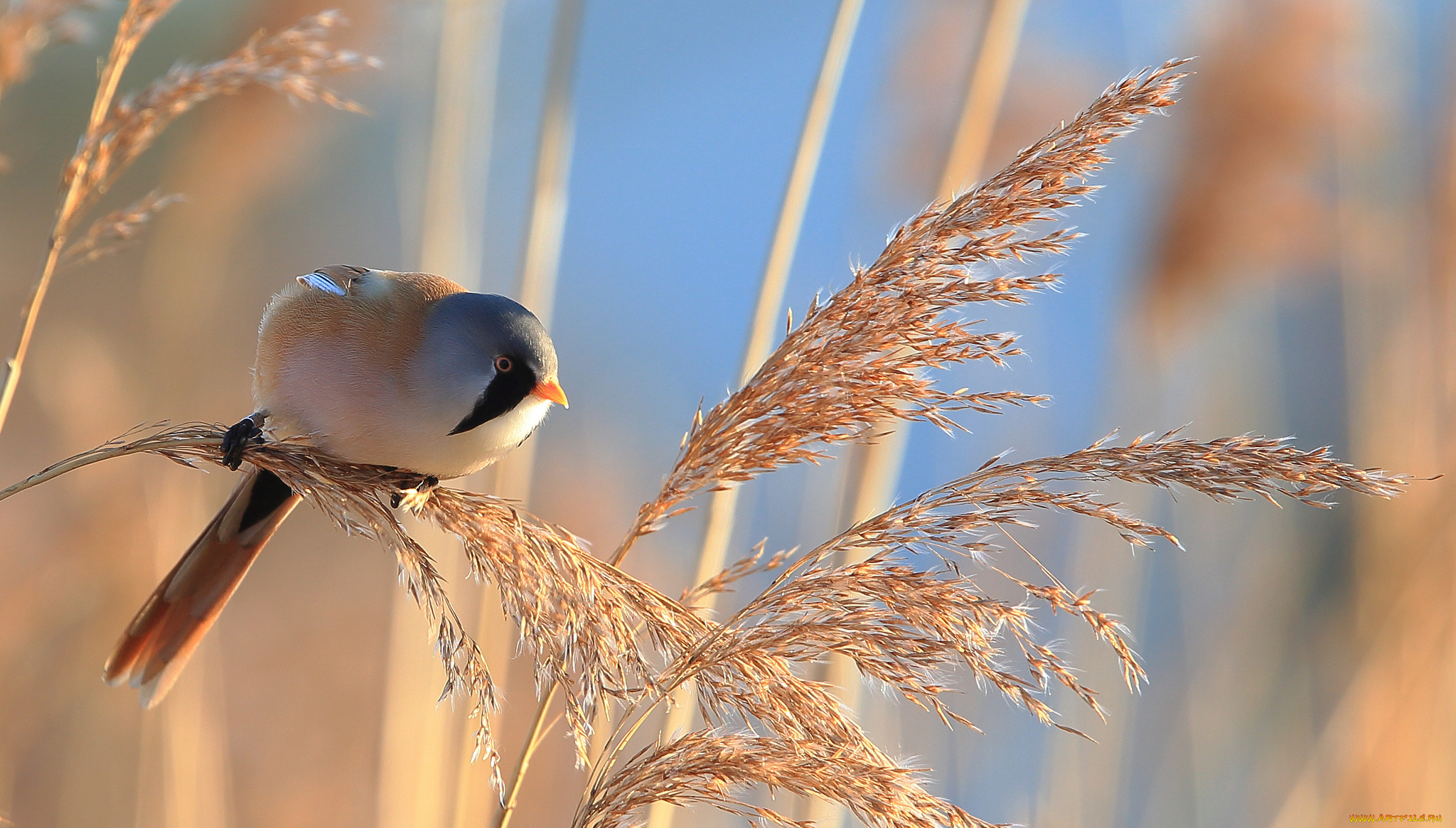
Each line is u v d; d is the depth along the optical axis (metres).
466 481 8.90
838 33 7.57
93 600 9.60
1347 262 10.77
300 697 12.48
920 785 4.57
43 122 17.95
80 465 5.00
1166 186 11.07
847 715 4.78
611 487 14.14
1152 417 11.25
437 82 9.44
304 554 15.14
